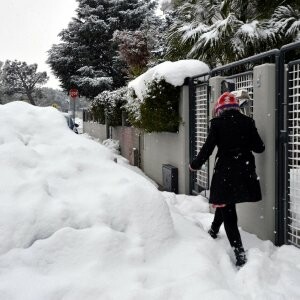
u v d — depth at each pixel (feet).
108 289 9.23
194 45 25.85
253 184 12.39
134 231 11.41
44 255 10.04
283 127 13.07
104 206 11.82
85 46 102.42
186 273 10.18
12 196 11.43
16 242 10.31
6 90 164.76
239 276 10.53
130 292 9.03
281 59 12.90
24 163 13.14
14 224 10.57
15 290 8.94
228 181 12.23
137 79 28.04
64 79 106.52
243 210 15.52
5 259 9.81
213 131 12.57
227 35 23.57
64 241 10.36
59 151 14.62
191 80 21.90
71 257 10.14
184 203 19.25
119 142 44.86
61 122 17.46
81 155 14.73
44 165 13.50
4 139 14.12
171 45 28.48
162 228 11.68
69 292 8.99
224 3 26.08
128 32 62.44
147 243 11.23
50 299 8.75
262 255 11.68
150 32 59.62
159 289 9.21
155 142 29.09
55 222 10.93
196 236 12.72
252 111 14.90
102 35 100.73
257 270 10.68
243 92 14.40
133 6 103.55
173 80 22.09
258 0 25.40
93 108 61.00
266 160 13.47
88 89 99.55
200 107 21.07
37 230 10.69
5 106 17.47
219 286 9.74
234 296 9.20
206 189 20.22
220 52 24.44
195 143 22.07
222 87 17.33
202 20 28.53
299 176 12.45
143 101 24.95
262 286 10.09
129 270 10.13
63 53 104.63
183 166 22.82
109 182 13.32
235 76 16.20
